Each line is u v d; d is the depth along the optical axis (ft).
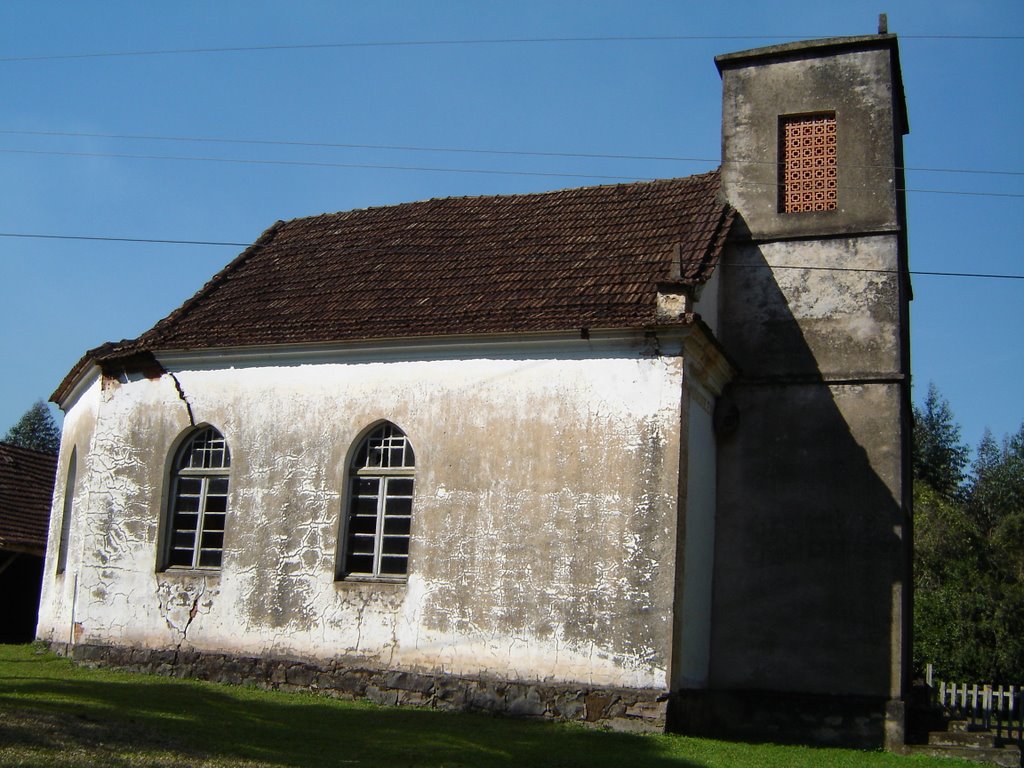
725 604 59.11
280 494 60.29
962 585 102.27
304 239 77.97
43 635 72.49
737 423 61.00
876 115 63.10
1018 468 178.50
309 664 57.26
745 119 66.03
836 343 60.75
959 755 52.37
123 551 63.62
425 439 57.47
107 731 40.55
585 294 57.93
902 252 63.46
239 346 62.44
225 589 60.39
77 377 73.15
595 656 51.42
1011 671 91.20
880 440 58.65
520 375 56.03
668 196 68.85
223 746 41.01
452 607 54.75
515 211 73.41
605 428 53.62
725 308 63.21
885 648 55.93
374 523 58.54
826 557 58.03
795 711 56.24
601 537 52.60
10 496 89.97
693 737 49.98
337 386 60.34
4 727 38.09
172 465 64.44
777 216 63.67
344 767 39.40
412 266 68.44
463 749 44.37
